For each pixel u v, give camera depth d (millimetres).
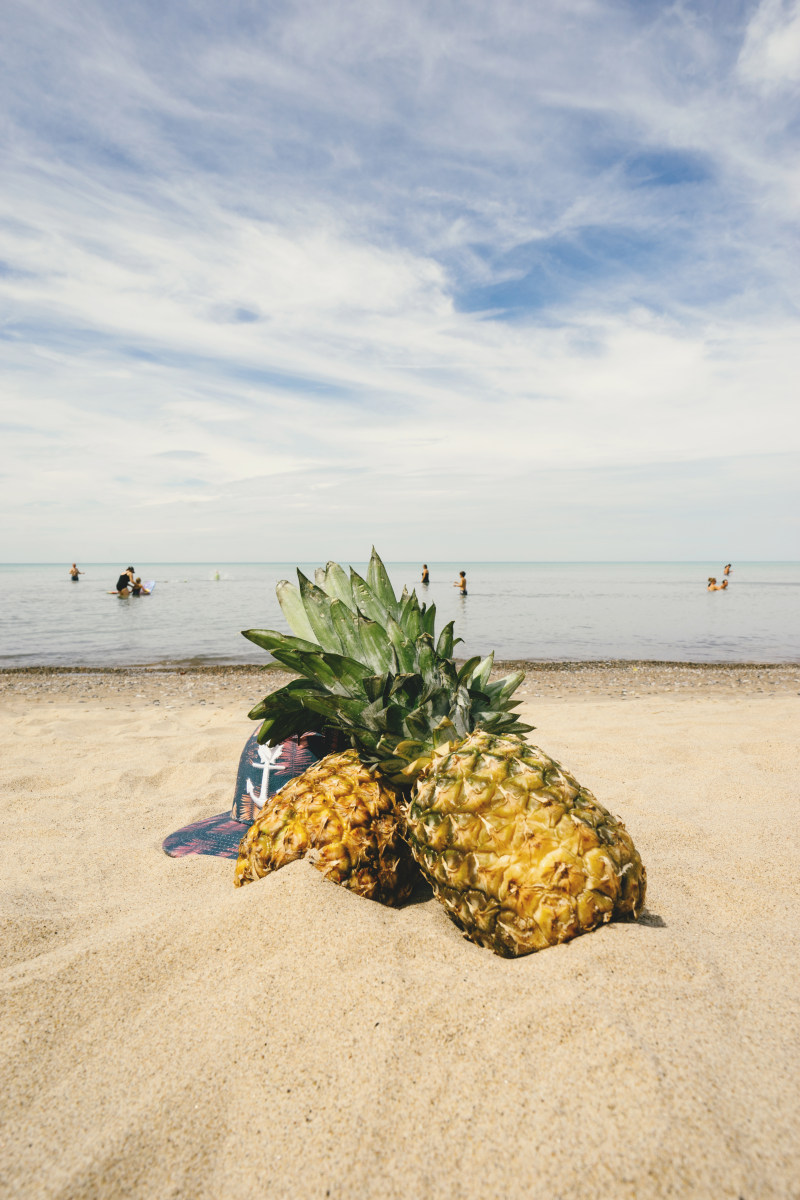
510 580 91688
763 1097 1420
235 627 24344
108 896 3068
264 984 1962
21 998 1988
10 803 4812
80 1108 1582
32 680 13539
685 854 3512
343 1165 1372
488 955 2092
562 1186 1260
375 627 2631
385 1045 1679
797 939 2355
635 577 115312
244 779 3672
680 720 7770
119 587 39906
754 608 35656
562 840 2027
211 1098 1584
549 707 9266
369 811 2562
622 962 1872
